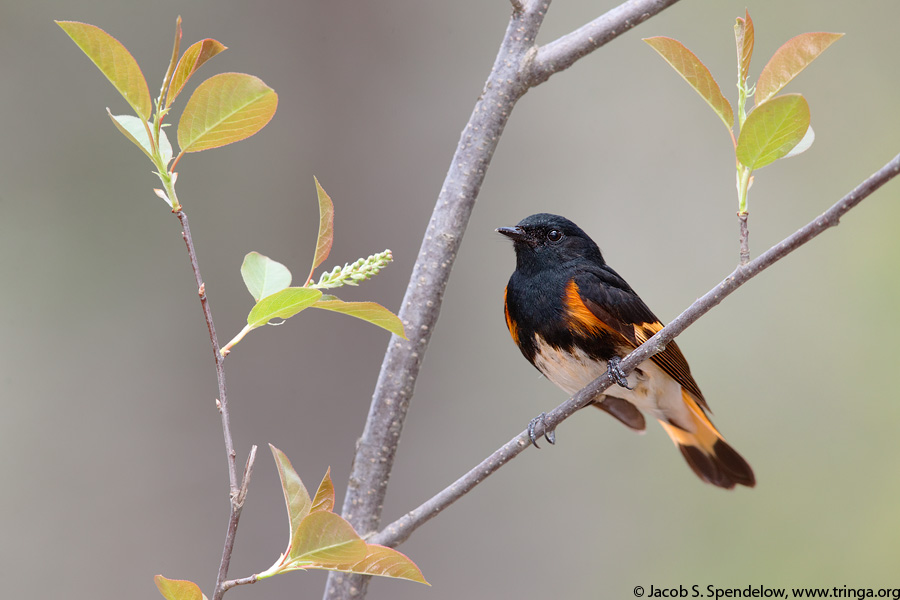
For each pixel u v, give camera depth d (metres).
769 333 12.98
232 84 3.88
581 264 7.80
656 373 7.88
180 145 4.00
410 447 10.99
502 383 11.30
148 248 11.08
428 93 11.48
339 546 3.89
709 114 12.83
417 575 4.10
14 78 11.59
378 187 11.23
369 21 11.52
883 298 12.94
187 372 10.70
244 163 11.12
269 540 10.05
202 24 11.55
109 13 11.63
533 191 12.42
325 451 10.30
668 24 13.69
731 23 13.74
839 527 11.90
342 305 4.10
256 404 10.39
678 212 12.57
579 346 7.54
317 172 11.20
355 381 10.45
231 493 3.92
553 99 12.73
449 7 11.65
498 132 6.39
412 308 6.25
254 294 4.72
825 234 13.45
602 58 13.01
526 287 7.78
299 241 11.05
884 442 12.33
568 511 11.70
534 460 11.73
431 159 11.32
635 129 12.79
